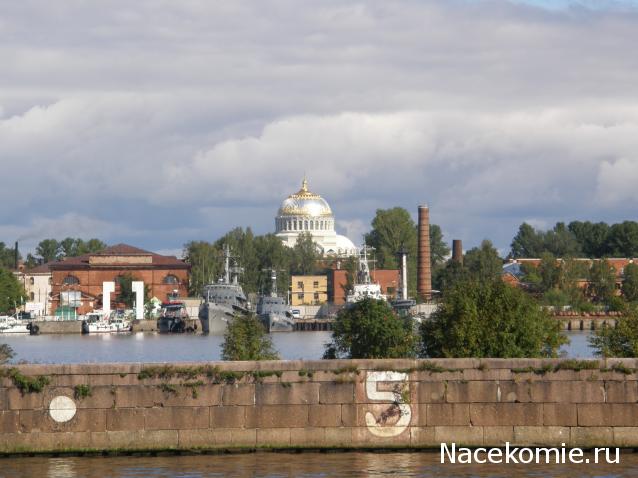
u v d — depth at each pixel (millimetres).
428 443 136250
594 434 136000
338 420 136500
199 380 135750
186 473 127375
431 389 136750
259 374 136125
